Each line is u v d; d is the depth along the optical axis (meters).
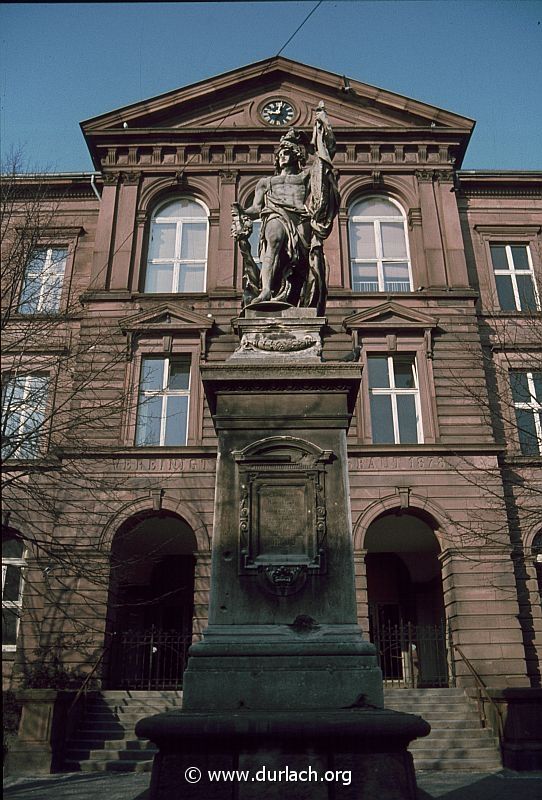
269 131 23.58
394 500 18.33
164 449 18.62
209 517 18.12
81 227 23.06
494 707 13.50
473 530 17.14
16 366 14.60
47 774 11.99
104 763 12.52
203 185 23.16
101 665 16.31
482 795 9.10
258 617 6.01
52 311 16.41
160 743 4.97
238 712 5.30
